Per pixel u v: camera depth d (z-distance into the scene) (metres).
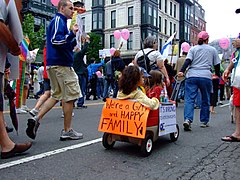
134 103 3.70
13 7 3.22
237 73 4.37
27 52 6.99
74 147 3.92
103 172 2.95
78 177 2.79
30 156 3.45
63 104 4.31
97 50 33.59
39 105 4.93
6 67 3.67
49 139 4.40
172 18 41.25
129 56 33.91
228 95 13.93
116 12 35.41
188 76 5.54
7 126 5.18
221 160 3.43
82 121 6.21
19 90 7.04
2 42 3.20
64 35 4.07
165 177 2.84
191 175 2.90
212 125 6.01
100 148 3.92
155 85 4.39
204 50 5.52
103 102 11.57
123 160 3.38
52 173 2.89
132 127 3.61
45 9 35.47
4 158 3.35
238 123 4.45
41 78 13.93
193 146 4.12
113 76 9.99
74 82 4.25
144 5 33.72
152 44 5.49
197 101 9.39
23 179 2.72
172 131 4.30
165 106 4.10
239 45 4.49
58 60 4.12
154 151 3.83
